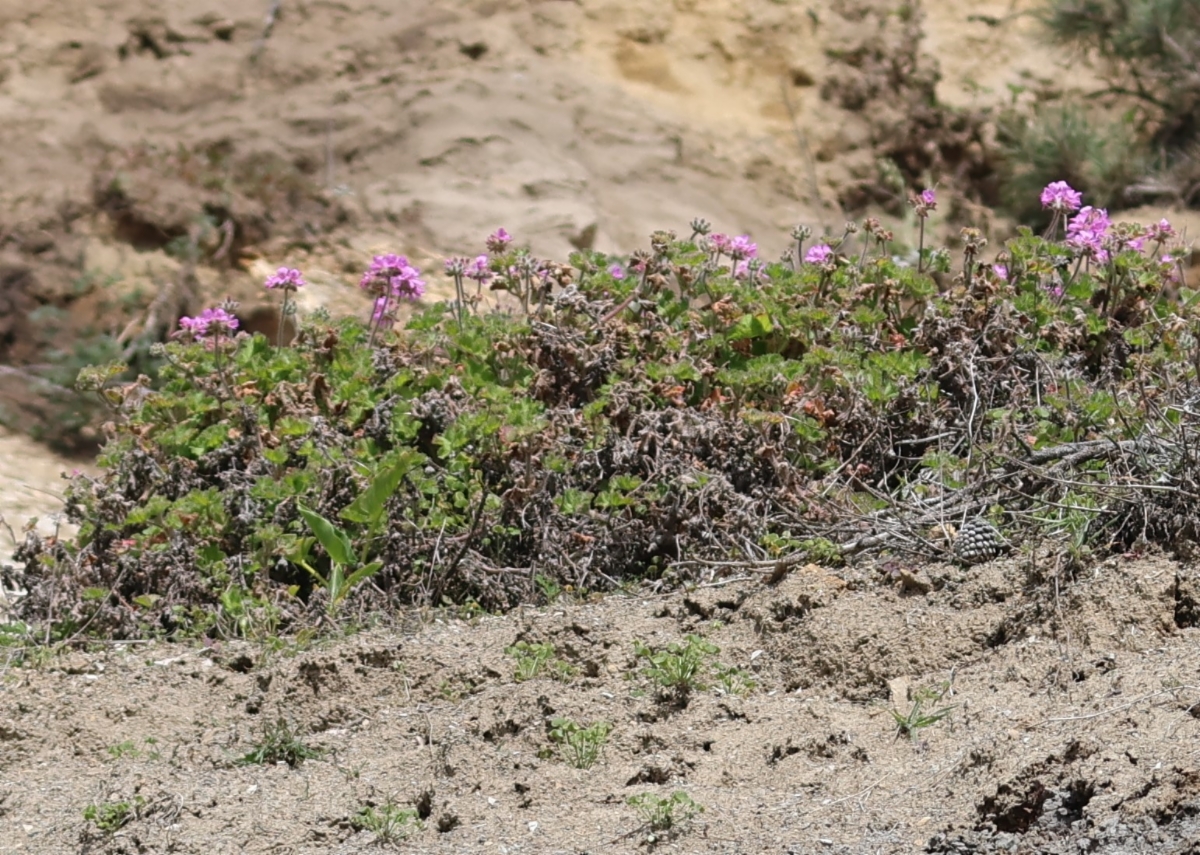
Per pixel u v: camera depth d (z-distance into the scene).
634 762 6.39
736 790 6.02
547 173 19.94
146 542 8.80
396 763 6.55
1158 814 5.05
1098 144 21.88
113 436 9.97
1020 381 9.20
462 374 9.84
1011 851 5.16
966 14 24.61
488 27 22.42
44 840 6.00
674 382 9.45
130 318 16.48
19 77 20.55
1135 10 22.02
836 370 9.29
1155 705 5.80
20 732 7.02
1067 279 10.47
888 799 5.69
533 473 8.81
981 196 23.08
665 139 21.50
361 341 10.56
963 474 8.40
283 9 22.14
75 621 8.34
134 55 21.31
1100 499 7.55
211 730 7.01
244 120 20.28
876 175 22.61
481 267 10.86
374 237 18.45
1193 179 21.75
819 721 6.48
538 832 5.80
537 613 7.97
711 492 8.62
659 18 23.17
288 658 7.65
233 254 17.44
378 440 9.28
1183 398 8.46
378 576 8.58
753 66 23.19
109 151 19.00
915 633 6.95
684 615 7.61
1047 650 6.61
